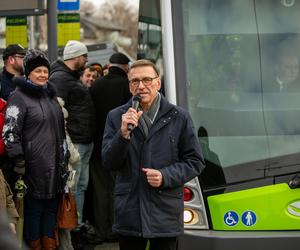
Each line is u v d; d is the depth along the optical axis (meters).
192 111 6.10
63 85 7.15
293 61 6.25
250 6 6.31
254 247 5.56
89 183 7.74
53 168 5.89
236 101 6.15
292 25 6.31
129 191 4.62
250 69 6.22
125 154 4.54
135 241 4.77
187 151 4.71
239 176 5.92
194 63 6.17
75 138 7.21
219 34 6.24
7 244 1.69
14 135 5.69
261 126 6.11
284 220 5.78
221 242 5.55
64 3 10.62
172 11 6.21
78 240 7.25
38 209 5.97
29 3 9.12
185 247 5.64
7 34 10.59
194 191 5.78
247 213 5.78
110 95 7.63
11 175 5.81
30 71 5.82
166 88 6.15
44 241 6.07
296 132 6.11
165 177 4.52
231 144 6.04
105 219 7.66
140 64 4.62
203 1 6.27
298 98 6.21
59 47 10.66
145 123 4.63
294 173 5.93
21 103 5.75
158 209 4.59
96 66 9.44
